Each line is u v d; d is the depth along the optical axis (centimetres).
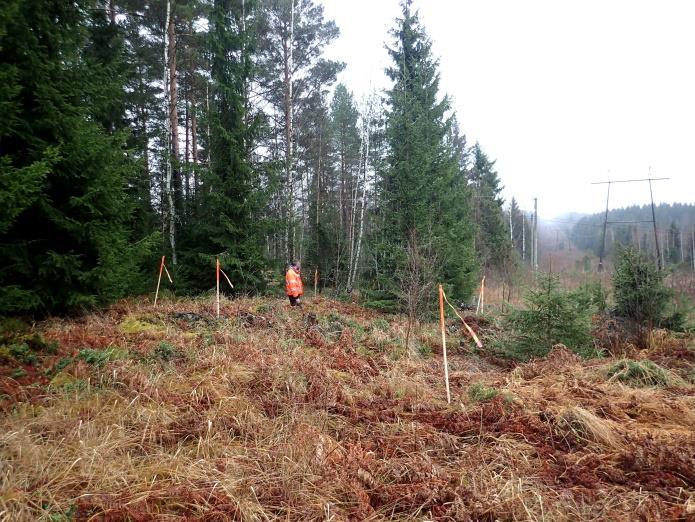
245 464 340
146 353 579
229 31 1266
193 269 1294
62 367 490
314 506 289
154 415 403
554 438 411
